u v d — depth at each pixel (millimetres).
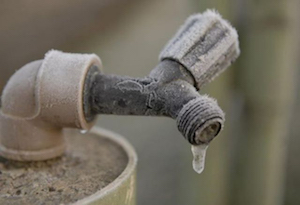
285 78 812
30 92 602
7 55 1104
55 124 605
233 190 859
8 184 589
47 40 1183
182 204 869
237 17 807
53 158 620
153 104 581
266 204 848
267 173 839
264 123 824
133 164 605
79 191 583
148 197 1077
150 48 1396
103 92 591
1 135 616
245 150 838
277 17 790
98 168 614
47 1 1169
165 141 1199
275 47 799
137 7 1464
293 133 1139
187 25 608
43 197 575
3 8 1106
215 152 825
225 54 597
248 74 815
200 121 543
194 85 591
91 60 596
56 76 592
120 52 1378
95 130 676
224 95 812
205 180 831
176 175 1127
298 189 1082
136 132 1205
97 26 1335
